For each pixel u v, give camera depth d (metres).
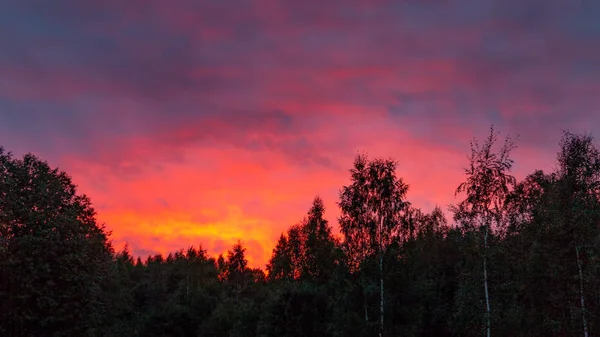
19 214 35.16
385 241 43.91
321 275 58.12
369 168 45.34
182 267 123.25
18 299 33.22
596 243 30.38
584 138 33.53
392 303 44.12
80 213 43.75
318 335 40.25
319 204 61.75
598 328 30.20
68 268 36.28
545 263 33.94
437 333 51.31
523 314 33.69
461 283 35.53
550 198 34.25
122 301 62.28
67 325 35.69
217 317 72.75
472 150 35.12
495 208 34.09
